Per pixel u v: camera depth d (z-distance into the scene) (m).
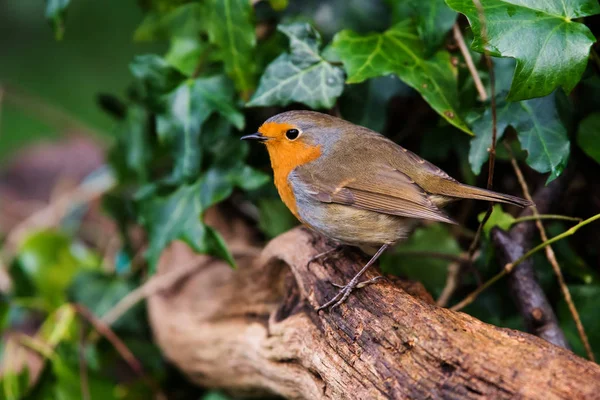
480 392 4.41
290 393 6.21
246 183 7.17
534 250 5.99
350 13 7.71
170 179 7.41
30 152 13.09
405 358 4.84
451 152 7.63
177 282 8.12
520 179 6.30
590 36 5.45
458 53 6.55
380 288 5.34
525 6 5.53
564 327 6.76
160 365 8.99
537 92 5.49
